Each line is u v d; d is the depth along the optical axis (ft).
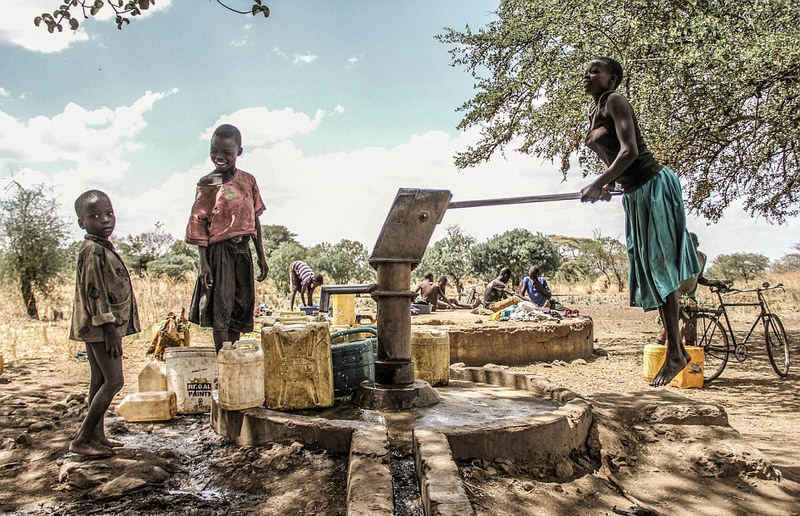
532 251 102.73
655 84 27.99
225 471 12.87
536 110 33.60
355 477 10.53
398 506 10.73
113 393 13.44
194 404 17.56
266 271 19.03
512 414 15.19
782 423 20.52
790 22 26.71
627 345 41.83
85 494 11.98
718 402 23.98
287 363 14.98
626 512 11.85
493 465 12.49
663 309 12.85
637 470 14.34
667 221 12.70
